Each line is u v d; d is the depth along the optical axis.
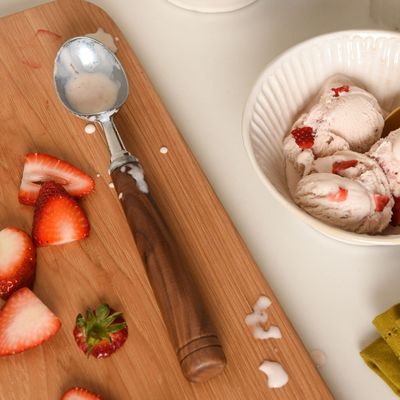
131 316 0.70
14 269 0.73
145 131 0.83
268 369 0.65
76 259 0.75
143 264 0.70
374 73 0.80
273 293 0.70
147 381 0.66
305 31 0.94
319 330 0.68
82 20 0.95
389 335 0.62
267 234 0.75
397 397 0.64
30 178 0.80
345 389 0.65
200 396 0.65
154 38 0.95
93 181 0.80
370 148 0.74
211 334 0.63
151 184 0.79
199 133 0.84
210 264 0.73
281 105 0.78
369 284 0.71
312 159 0.74
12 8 1.02
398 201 0.71
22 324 0.69
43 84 0.89
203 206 0.77
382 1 0.90
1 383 0.67
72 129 0.85
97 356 0.68
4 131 0.85
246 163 0.81
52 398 0.66
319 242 0.74
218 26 0.96
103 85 0.86
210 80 0.90
